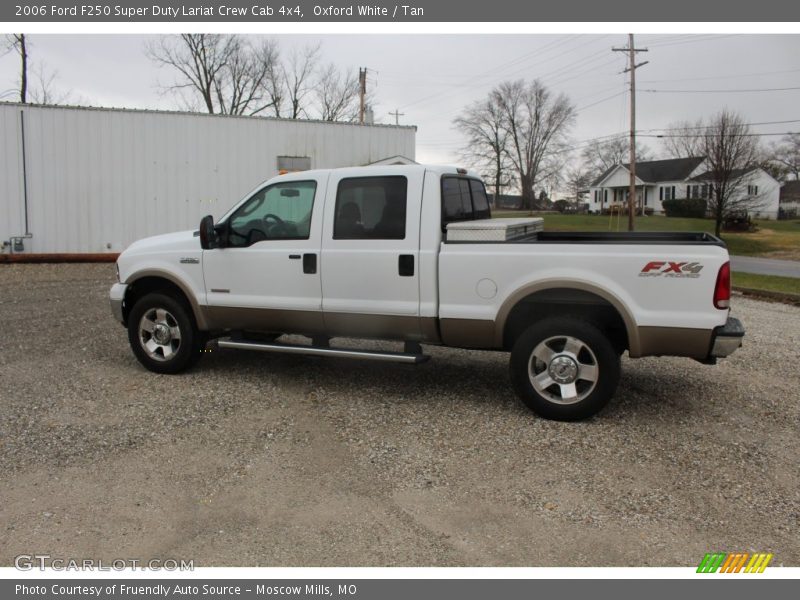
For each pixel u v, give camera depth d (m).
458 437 4.62
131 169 16.28
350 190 5.38
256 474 4.02
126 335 7.92
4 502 3.62
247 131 16.88
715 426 4.89
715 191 33.88
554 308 5.06
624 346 5.14
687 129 62.31
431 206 5.11
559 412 4.86
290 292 5.61
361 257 5.30
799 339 8.23
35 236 15.95
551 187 67.00
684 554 3.16
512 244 4.87
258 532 3.34
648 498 3.72
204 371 6.35
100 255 16.31
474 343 5.12
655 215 57.31
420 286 5.14
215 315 5.95
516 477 3.98
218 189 16.84
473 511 3.56
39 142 15.73
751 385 6.02
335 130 17.45
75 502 3.63
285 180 5.64
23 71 30.05
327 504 3.63
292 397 5.54
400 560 3.09
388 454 4.32
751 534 3.34
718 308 4.45
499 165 66.50
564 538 3.29
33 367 6.42
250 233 5.77
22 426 4.78
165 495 3.73
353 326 5.46
